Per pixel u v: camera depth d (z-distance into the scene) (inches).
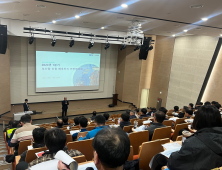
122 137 33.2
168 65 517.0
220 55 388.2
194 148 41.8
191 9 189.0
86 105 530.3
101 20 288.5
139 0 169.3
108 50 579.5
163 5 180.7
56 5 205.0
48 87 502.6
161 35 490.9
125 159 32.4
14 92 471.2
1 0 191.0
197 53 433.1
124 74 573.6
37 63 478.6
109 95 605.9
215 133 44.1
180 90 482.6
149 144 93.0
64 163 41.4
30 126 134.5
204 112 47.1
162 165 58.1
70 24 379.9
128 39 308.7
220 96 394.0
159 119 136.1
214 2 161.6
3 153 214.2
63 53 504.4
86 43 530.0
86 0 178.9
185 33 397.4
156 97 559.8
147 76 566.9
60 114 459.8
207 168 40.1
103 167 32.4
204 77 417.7
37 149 89.6
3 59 413.4
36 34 382.9
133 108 566.9
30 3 201.6
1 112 419.8
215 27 283.3
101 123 124.9
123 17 252.2
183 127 152.6
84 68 541.0
